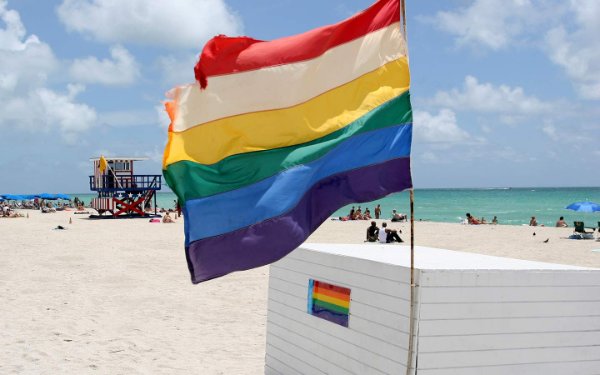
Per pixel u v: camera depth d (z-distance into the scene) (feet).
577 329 16.51
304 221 15.12
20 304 35.55
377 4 15.64
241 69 15.60
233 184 15.34
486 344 15.60
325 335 18.49
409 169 14.85
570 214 210.79
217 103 15.52
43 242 75.05
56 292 39.78
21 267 51.01
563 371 16.35
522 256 62.69
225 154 15.47
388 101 15.31
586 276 16.60
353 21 15.65
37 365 23.93
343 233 101.30
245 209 15.17
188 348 27.12
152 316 33.50
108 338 28.50
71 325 30.76
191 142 15.38
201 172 15.30
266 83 15.57
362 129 15.33
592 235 86.79
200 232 15.06
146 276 47.39
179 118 15.44
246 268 15.05
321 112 15.52
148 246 71.00
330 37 15.61
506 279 15.78
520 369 15.93
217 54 15.62
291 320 20.31
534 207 279.90
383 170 15.05
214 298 38.73
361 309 16.94
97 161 152.97
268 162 15.40
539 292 16.12
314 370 19.02
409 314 15.15
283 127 15.51
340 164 15.31
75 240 78.54
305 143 15.43
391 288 15.80
